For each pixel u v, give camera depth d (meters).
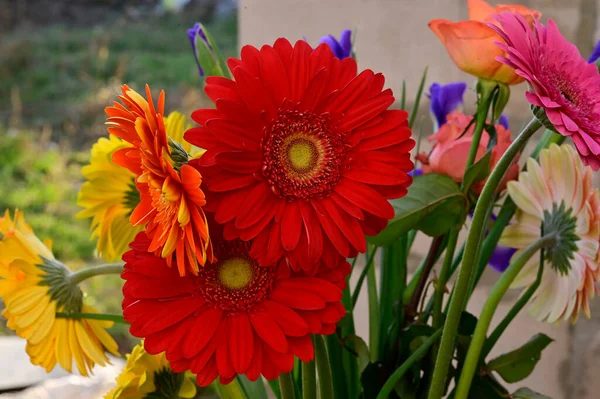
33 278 0.58
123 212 0.63
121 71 3.84
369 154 0.45
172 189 0.42
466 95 0.90
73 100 3.73
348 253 0.45
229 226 0.44
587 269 0.56
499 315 0.94
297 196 0.44
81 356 0.59
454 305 0.51
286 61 0.46
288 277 0.46
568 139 0.82
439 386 0.52
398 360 0.59
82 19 4.87
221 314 0.45
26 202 2.88
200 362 0.45
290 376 0.51
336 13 0.95
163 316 0.45
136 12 4.93
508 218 0.61
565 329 0.92
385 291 0.62
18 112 3.60
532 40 0.47
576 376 0.92
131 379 0.57
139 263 0.46
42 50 4.24
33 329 0.57
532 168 0.58
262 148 0.44
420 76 0.93
